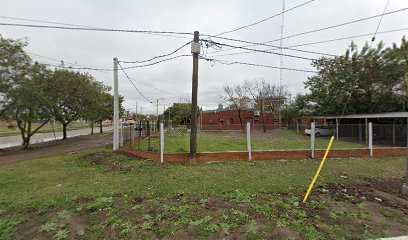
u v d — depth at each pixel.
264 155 10.25
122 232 3.77
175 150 12.70
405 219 4.41
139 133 17.88
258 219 4.20
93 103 25.08
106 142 21.19
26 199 5.24
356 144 13.66
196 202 4.96
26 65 15.50
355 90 22.31
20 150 16.30
